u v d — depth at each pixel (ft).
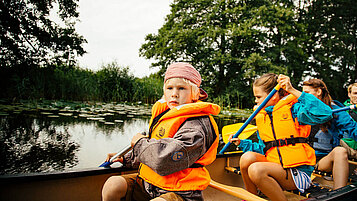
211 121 3.57
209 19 41.96
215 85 44.52
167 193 3.11
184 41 41.14
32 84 23.26
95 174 4.24
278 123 4.80
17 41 23.09
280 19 40.65
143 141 3.35
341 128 5.83
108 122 14.44
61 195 4.02
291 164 4.51
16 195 3.67
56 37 24.53
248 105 40.93
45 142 9.48
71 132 11.41
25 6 22.95
